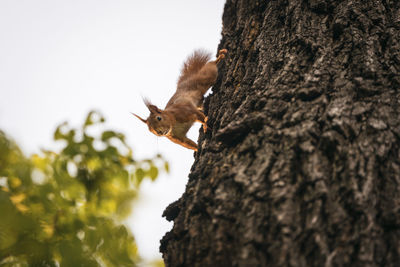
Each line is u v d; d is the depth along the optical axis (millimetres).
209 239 3717
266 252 3383
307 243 3336
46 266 3717
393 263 3141
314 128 3986
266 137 4176
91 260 3695
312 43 4930
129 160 4348
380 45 4629
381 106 4062
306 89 4379
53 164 4020
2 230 3590
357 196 3447
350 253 3219
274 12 5891
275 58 5121
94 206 4098
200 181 4332
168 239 4461
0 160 3996
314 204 3504
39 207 3842
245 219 3627
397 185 3510
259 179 3842
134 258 3996
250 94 4918
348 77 4418
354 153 3736
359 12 4945
